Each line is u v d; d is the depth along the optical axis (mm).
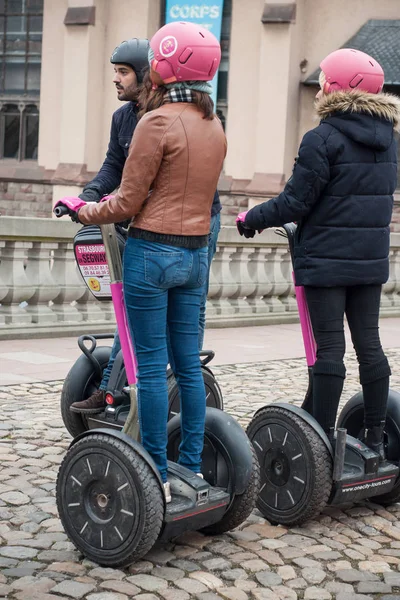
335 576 4238
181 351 4344
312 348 4961
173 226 4090
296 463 4754
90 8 32125
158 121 4039
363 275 4746
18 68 34406
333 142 4609
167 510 4137
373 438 5027
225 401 7867
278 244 14188
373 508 5250
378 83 4754
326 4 29891
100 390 5688
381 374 4930
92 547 4184
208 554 4379
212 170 4180
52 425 6660
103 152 33312
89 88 32531
